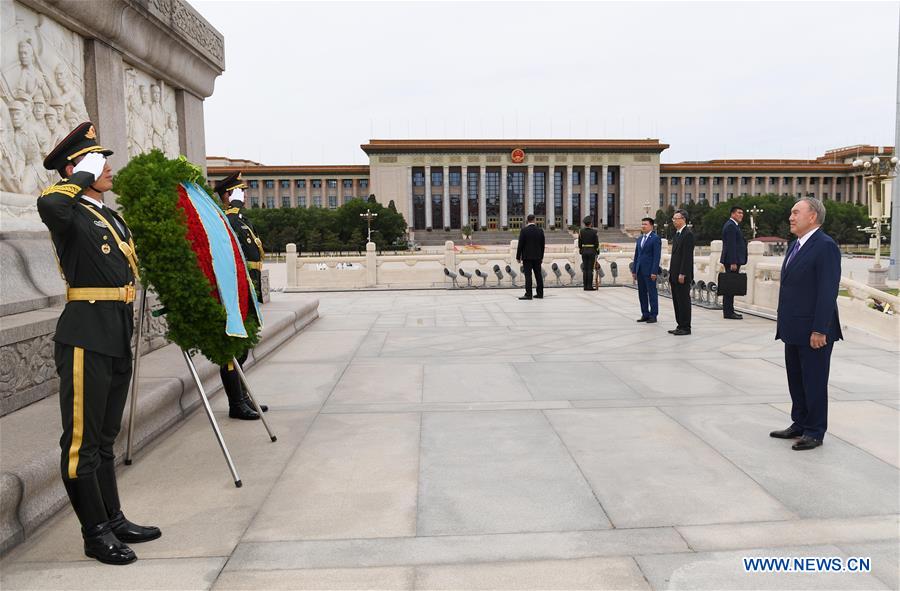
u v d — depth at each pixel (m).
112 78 7.07
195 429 4.83
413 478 3.82
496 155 93.56
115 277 2.96
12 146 5.66
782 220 78.19
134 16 7.17
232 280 3.96
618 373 6.65
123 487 3.71
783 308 4.41
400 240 79.06
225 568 2.79
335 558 2.87
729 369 6.81
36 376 4.37
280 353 7.90
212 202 4.12
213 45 9.53
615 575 2.71
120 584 2.67
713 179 101.31
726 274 10.50
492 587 2.62
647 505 3.40
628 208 94.06
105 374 2.90
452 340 8.84
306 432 4.73
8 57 5.62
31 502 3.18
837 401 5.41
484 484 3.71
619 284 18.48
